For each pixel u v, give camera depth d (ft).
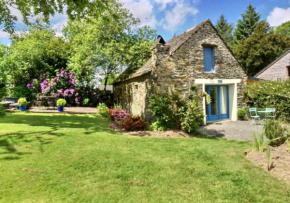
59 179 12.46
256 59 94.38
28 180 12.16
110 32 49.90
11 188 11.21
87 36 47.85
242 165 15.25
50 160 15.34
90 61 48.98
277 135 17.74
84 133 24.50
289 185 12.09
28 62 54.65
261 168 14.65
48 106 50.26
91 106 57.41
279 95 35.45
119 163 15.30
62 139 21.12
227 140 23.91
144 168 14.55
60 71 56.70
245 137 25.72
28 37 60.95
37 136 21.98
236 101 39.14
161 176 13.32
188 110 26.86
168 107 27.84
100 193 11.03
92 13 21.29
